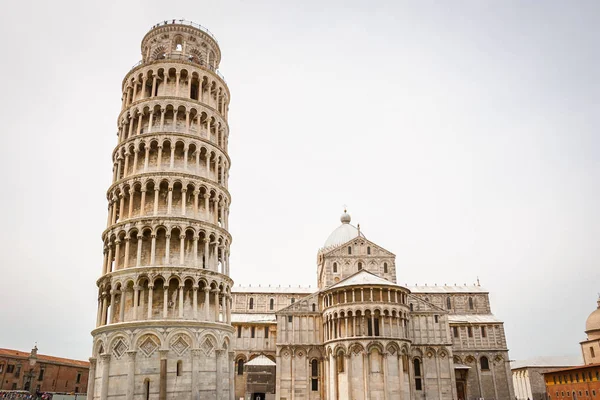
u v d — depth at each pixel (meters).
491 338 109.38
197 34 72.25
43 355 127.81
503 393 104.94
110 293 54.59
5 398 98.06
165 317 51.84
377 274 102.69
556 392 106.00
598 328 115.44
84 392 133.88
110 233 57.81
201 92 66.44
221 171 65.44
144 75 65.50
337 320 87.50
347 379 82.00
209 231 58.44
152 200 58.69
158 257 55.75
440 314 97.38
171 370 50.16
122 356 50.56
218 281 57.28
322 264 112.31
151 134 60.69
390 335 83.44
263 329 106.75
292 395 91.94
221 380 53.56
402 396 80.25
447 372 93.38
